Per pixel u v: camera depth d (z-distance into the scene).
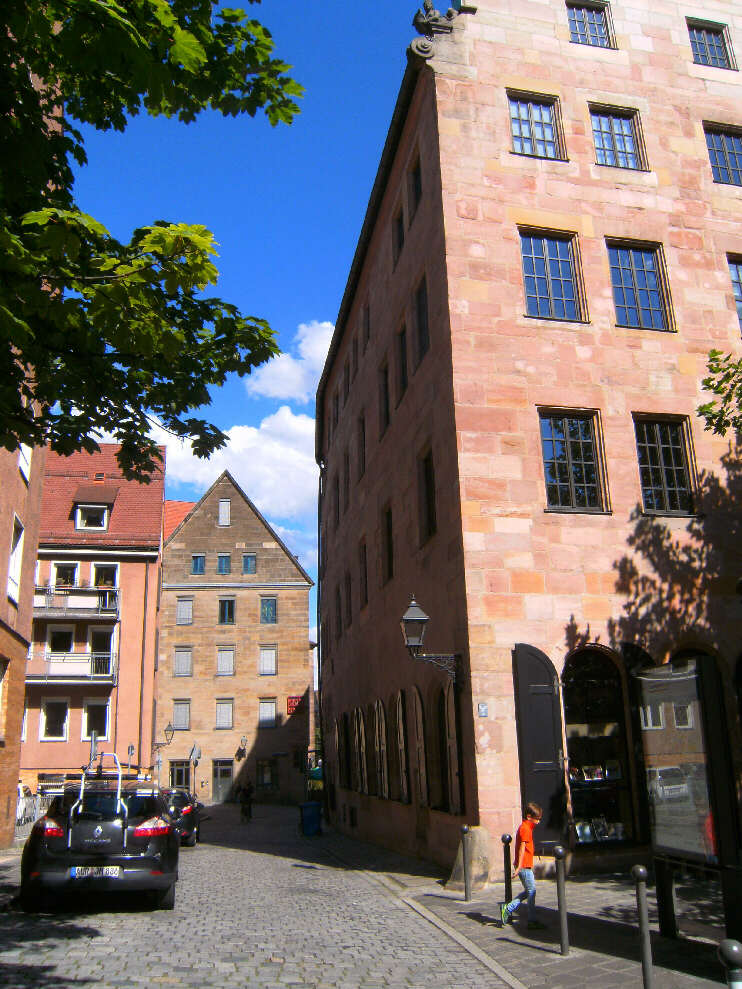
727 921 6.45
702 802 6.81
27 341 5.41
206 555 48.41
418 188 17.36
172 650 46.72
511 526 13.15
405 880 12.74
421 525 15.84
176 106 6.07
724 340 15.23
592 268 14.91
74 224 5.03
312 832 24.42
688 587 13.66
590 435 14.21
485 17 15.90
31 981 6.33
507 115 15.39
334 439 29.28
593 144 15.70
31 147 5.64
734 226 16.03
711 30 17.47
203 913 9.82
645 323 15.11
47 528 37.28
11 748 18.00
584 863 11.92
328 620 30.48
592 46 16.34
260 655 47.25
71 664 34.56
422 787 15.45
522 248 14.88
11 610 17.88
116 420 7.82
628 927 8.19
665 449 14.49
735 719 13.31
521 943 7.83
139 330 5.59
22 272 5.21
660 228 15.54
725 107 16.78
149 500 39.38
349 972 6.96
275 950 7.79
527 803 11.85
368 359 22.22
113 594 36.06
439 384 14.50
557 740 12.16
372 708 20.98
